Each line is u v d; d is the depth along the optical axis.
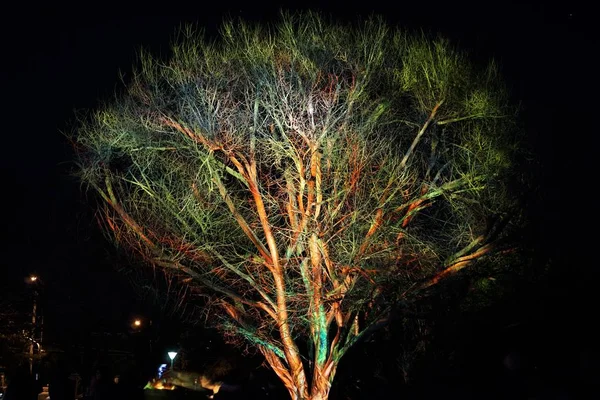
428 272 15.80
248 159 16.66
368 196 15.46
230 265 15.77
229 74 16.62
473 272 15.38
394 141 16.81
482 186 15.89
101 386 12.58
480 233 16.02
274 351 15.99
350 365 16.55
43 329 30.72
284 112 15.85
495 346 13.63
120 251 17.38
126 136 16.88
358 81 16.17
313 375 15.52
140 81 17.12
